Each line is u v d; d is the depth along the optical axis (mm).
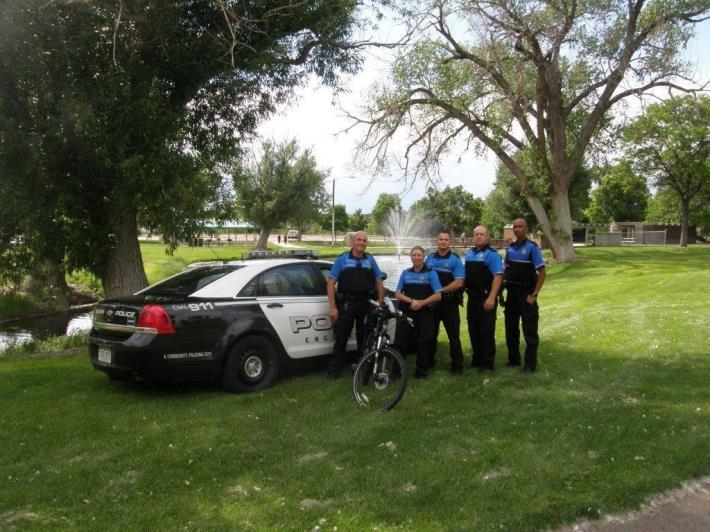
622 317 11289
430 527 3395
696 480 4020
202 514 3605
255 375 6363
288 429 5094
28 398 6262
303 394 6176
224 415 5523
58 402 6074
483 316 7000
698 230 65062
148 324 5746
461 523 3428
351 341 7352
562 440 4691
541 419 5234
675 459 4277
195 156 11703
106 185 10820
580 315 11906
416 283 6750
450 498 3742
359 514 3555
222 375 6191
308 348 6828
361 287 6656
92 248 11117
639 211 78625
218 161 12914
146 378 5832
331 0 12242
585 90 27047
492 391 6199
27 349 10992
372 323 6418
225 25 11359
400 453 4504
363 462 4355
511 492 3811
